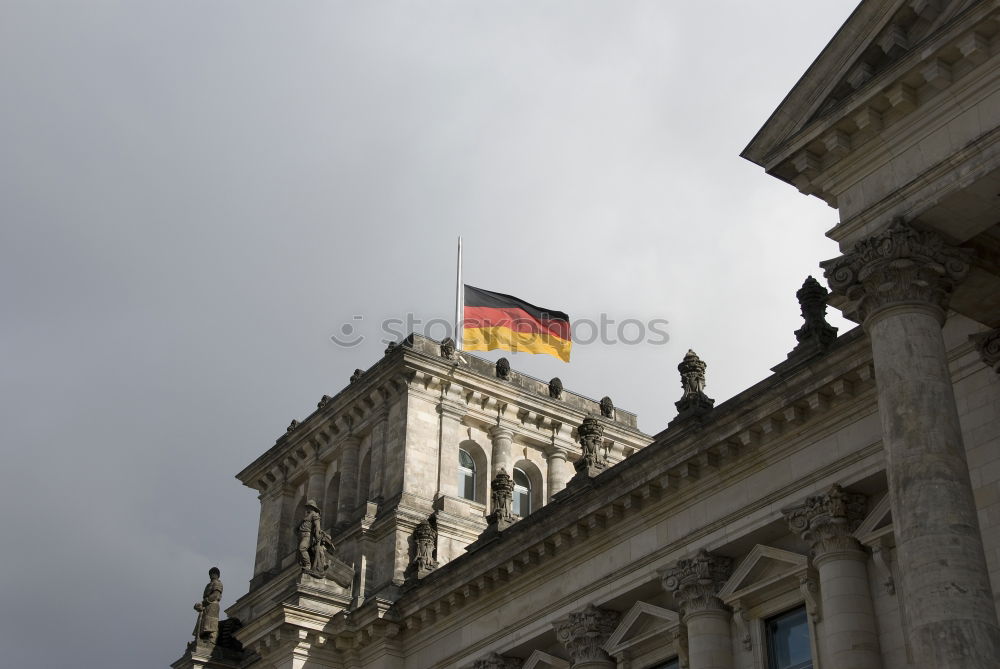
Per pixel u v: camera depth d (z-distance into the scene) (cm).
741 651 6444
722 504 6700
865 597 5872
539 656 7619
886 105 5131
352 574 9188
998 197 4869
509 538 7831
